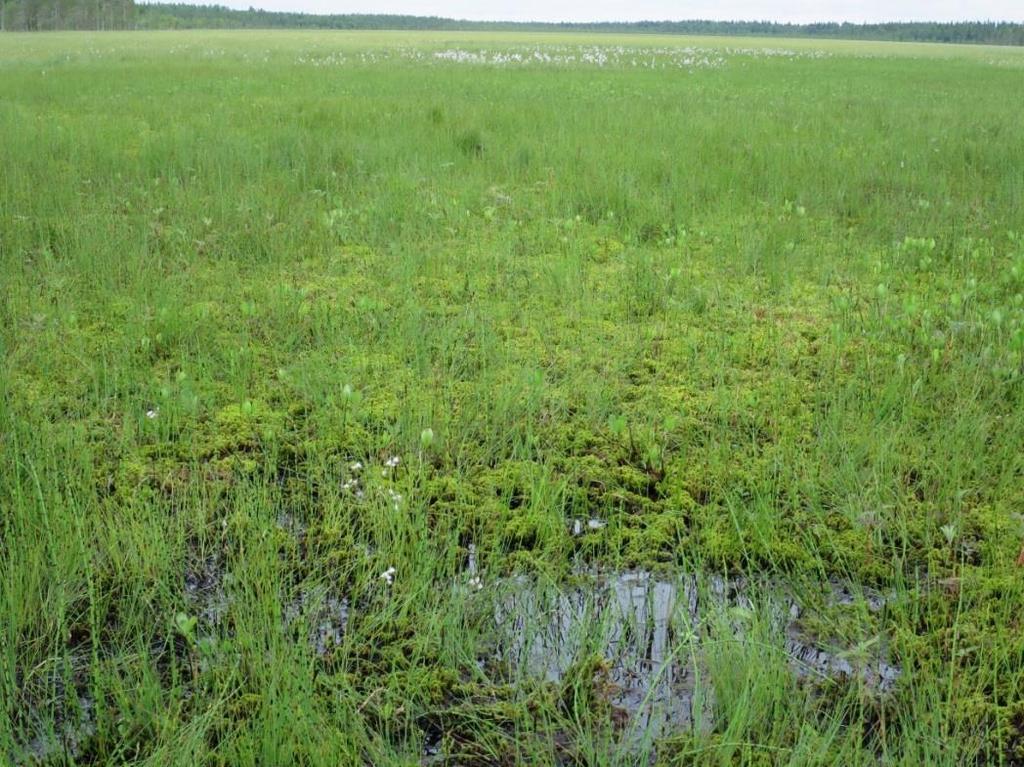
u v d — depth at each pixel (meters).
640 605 3.39
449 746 2.75
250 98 16.00
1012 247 7.38
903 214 8.26
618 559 3.57
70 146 10.35
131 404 4.63
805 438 4.46
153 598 3.33
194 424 4.54
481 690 2.95
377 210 8.00
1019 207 8.28
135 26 98.06
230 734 2.71
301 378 5.00
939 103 16.77
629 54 33.28
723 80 21.78
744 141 11.54
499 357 5.29
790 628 3.26
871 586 3.48
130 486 4.04
